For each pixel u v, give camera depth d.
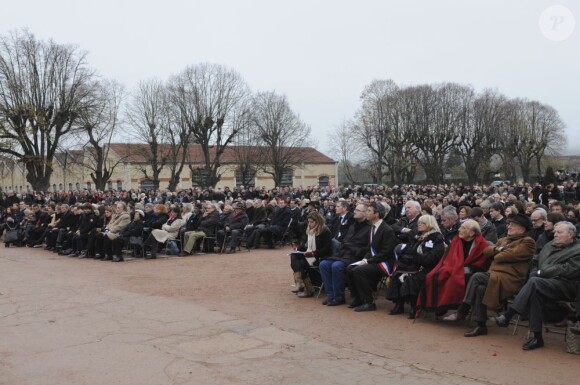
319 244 8.94
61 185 55.75
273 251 15.57
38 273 11.84
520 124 52.00
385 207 10.85
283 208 16.48
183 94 40.72
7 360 5.68
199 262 13.39
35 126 34.53
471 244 7.15
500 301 6.47
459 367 5.33
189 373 5.20
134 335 6.59
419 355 5.75
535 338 6.00
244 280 10.66
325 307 8.21
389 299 7.70
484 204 11.61
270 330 6.80
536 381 4.91
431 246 7.38
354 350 5.93
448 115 45.97
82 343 6.26
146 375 5.15
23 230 18.62
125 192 29.27
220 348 6.02
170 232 14.87
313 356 5.71
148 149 46.16
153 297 8.98
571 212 9.62
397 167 47.41
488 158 49.97
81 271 12.11
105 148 50.16
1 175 44.66
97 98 37.12
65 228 16.22
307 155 61.09
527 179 56.84
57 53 35.19
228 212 17.12
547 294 5.97
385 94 47.12
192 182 52.44
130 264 13.27
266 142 46.47
